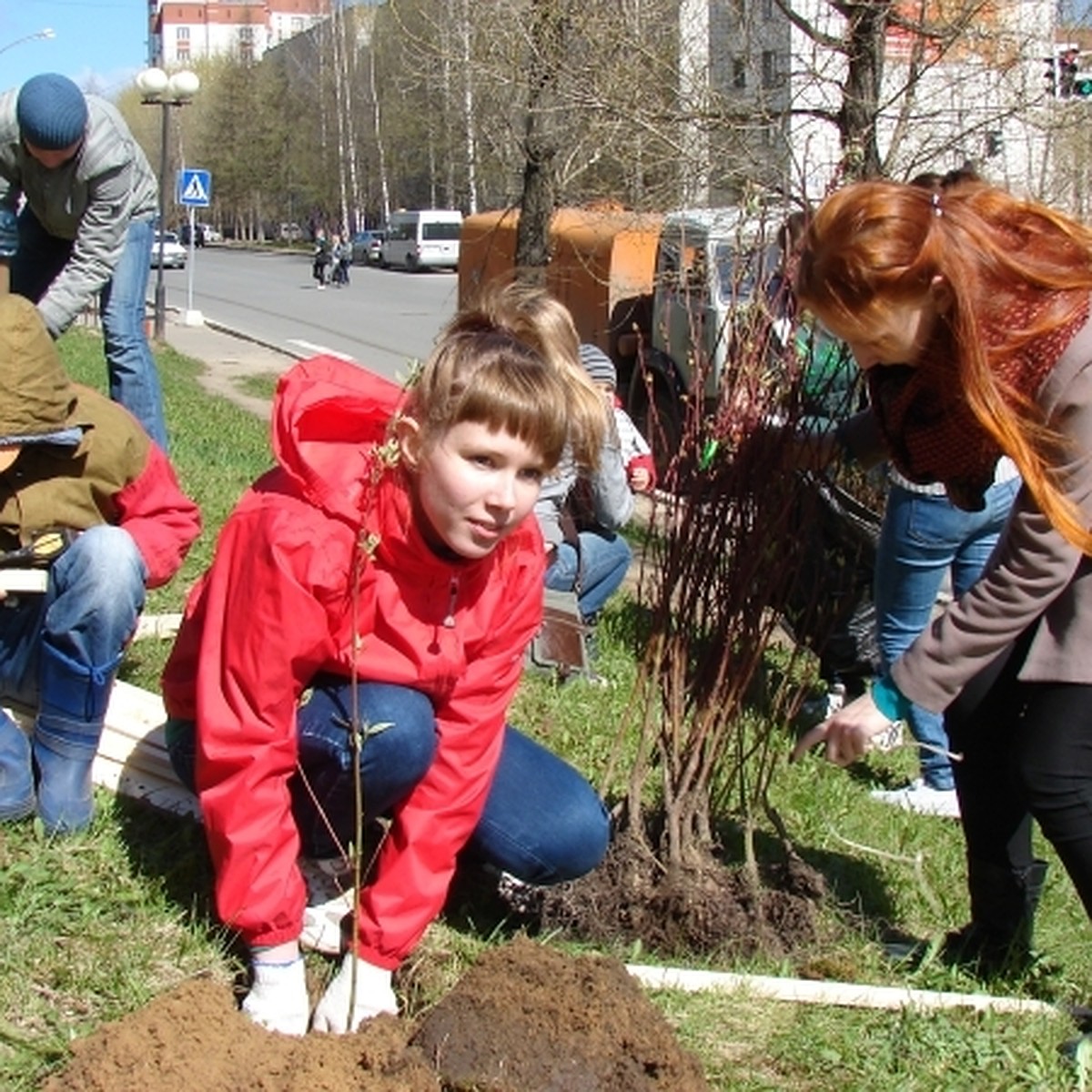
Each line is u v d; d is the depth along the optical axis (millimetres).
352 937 2688
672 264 6191
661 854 3424
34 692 3537
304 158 71438
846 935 3469
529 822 3109
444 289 41031
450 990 2877
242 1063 2393
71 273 5961
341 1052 2412
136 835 3404
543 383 2529
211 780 2688
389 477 2643
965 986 3293
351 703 2770
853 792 4648
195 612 2980
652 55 8023
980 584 2830
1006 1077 2879
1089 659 2834
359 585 2668
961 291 2566
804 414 3309
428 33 10383
